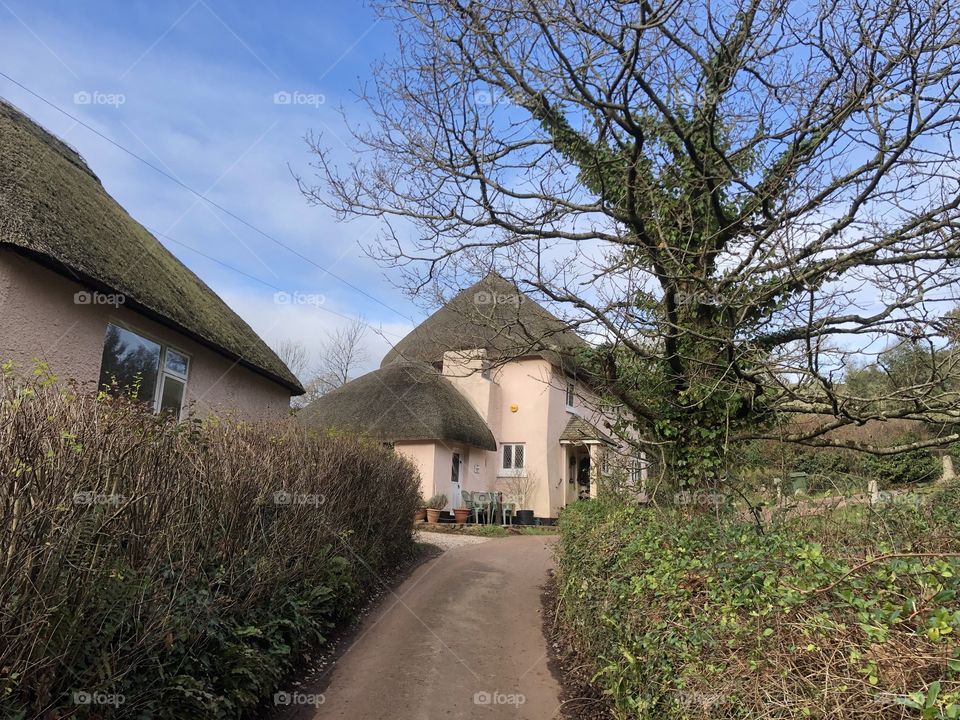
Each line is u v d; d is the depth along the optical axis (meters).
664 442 7.96
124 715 3.65
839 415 6.80
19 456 3.10
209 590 4.64
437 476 18.77
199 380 11.20
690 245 7.51
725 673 3.15
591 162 7.52
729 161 7.39
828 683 2.72
